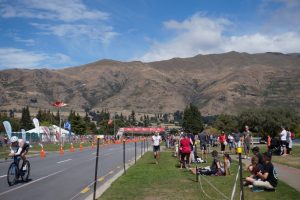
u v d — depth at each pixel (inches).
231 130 4372.5
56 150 1894.7
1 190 562.9
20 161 676.1
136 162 1086.4
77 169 888.9
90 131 5748.0
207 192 518.3
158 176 712.4
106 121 6161.4
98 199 474.9
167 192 523.2
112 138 3410.4
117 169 891.4
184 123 5383.9
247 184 562.9
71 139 2997.0
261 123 3752.5
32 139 2389.3
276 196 481.7
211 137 2071.9
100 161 1144.8
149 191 533.3
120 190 542.9
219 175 709.9
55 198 496.7
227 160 722.8
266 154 533.3
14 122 4352.9
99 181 671.1
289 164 875.4
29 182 654.5
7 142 1911.9
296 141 2554.1
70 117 5285.4
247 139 1094.4
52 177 729.6
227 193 507.8
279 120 3681.1
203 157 1165.1
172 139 2135.8
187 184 598.9
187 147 884.6
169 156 1369.3
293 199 459.5
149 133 5659.5
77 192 545.0
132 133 5654.5
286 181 612.1
